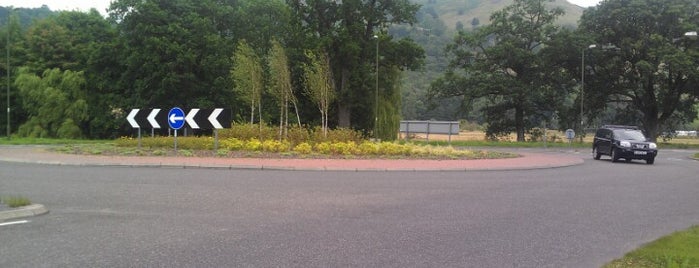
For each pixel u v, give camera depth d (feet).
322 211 30.63
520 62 181.16
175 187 40.78
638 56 176.14
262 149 77.92
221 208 31.17
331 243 22.59
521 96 177.78
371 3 158.51
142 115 78.95
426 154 78.89
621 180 53.36
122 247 21.40
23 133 165.68
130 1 155.94
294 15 156.04
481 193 40.16
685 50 173.37
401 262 19.71
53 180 44.78
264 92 122.11
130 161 62.13
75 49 177.47
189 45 155.33
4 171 52.65
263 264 19.13
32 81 164.04
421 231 25.41
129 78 159.84
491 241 23.52
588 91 185.68
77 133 165.48
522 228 26.58
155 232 24.35
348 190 40.40
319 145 78.43
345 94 153.58
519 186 45.62
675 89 183.32
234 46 165.58
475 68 188.96
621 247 22.82
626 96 190.80
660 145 179.01
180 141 82.53
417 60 162.81
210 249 21.25
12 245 21.59
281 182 45.09
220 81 157.07
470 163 68.23
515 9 187.01
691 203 37.11
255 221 27.30
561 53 178.70
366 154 76.43
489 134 198.08
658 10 173.78
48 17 190.19
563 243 23.39
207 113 73.61
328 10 155.94
